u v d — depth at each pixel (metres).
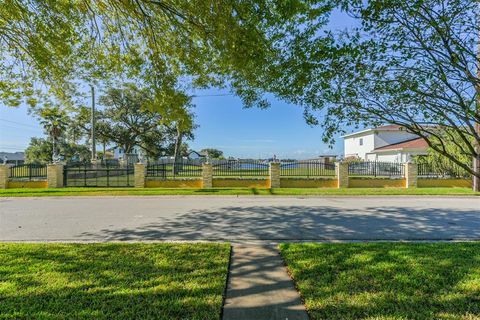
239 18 4.36
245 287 3.73
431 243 5.61
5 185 16.56
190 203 11.45
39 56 6.19
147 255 4.88
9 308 3.15
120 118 39.81
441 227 7.30
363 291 3.54
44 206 10.76
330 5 3.37
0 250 5.16
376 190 15.27
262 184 17.20
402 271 4.13
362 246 5.35
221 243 5.67
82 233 6.77
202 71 6.17
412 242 5.74
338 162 17.28
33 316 2.99
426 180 17.30
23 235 6.59
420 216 8.70
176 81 6.52
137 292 3.52
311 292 3.52
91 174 18.39
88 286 3.70
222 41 4.73
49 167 16.78
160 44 6.12
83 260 4.63
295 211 9.56
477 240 6.09
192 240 6.13
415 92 2.89
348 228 7.19
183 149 48.53
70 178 17.95
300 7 3.80
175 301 3.30
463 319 2.90
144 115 40.38
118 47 6.67
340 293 3.49
